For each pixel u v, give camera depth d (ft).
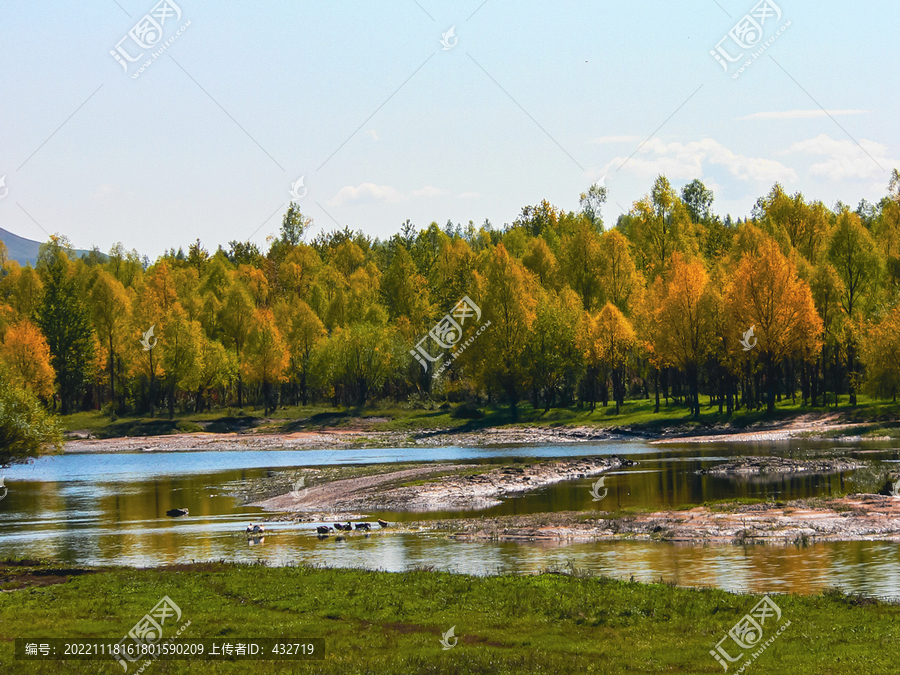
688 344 282.77
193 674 54.90
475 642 61.57
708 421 275.18
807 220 362.94
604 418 309.01
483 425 322.75
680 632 62.28
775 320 264.52
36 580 89.61
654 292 304.30
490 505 140.36
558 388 368.89
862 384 253.44
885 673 51.26
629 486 152.76
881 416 244.83
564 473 175.94
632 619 66.03
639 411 320.50
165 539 117.70
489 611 69.51
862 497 122.62
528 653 57.98
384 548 105.60
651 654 57.11
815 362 279.90
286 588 79.10
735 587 77.82
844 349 287.07
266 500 159.43
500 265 332.60
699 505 124.16
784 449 205.67
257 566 92.53
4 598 78.69
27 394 159.12
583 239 370.53
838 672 52.03
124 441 324.19
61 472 224.94
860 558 89.10
